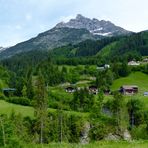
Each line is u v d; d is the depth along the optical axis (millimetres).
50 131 118500
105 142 27891
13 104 165375
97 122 139375
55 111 136375
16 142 26484
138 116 159000
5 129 26875
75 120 133750
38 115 117625
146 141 28016
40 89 120438
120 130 139750
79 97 185250
